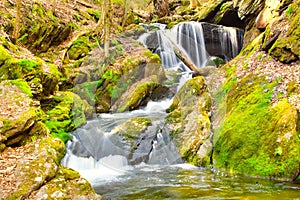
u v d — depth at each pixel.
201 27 13.50
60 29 10.73
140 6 21.09
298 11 7.84
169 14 19.50
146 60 8.40
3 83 6.41
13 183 3.93
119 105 5.56
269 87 6.82
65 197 3.95
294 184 4.89
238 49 13.12
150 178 5.48
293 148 5.27
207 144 6.50
